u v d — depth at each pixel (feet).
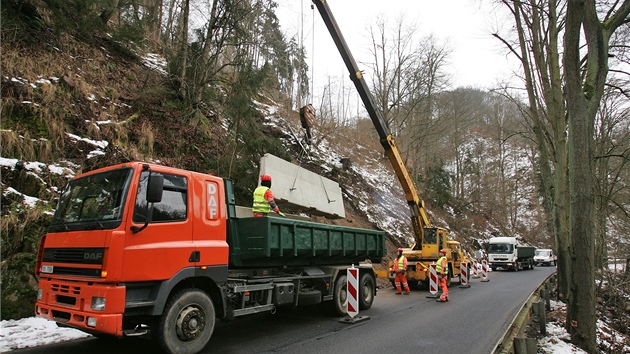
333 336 24.03
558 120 47.67
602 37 28.63
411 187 50.62
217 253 20.15
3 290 23.43
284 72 56.65
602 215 58.34
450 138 148.97
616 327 39.73
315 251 26.68
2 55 35.63
